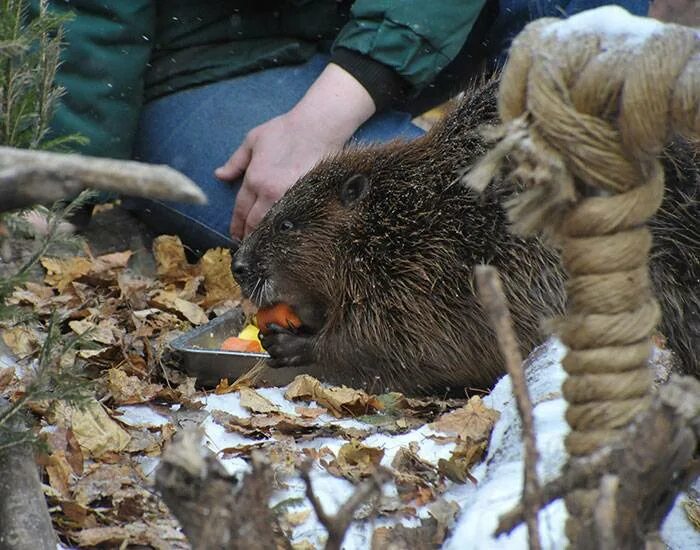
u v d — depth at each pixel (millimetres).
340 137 9461
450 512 4871
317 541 4746
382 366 7336
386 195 7477
